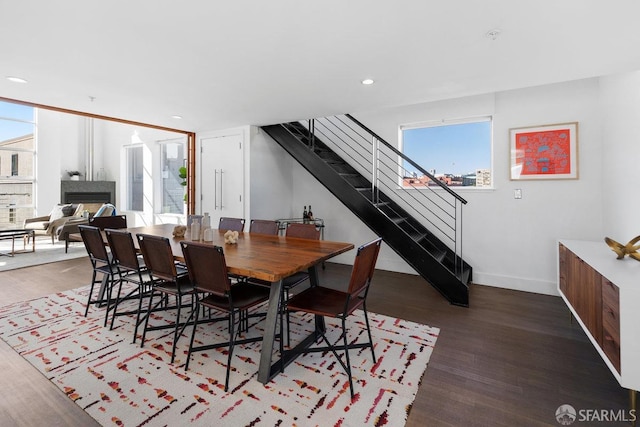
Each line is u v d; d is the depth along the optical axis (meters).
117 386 1.88
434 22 1.84
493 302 3.33
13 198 7.13
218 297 2.17
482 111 3.82
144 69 2.58
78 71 2.61
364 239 4.88
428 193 4.27
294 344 2.42
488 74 2.65
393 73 2.63
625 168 2.73
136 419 1.62
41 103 3.57
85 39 2.06
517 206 3.72
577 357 2.23
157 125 4.77
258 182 4.86
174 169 6.70
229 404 1.74
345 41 2.09
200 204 5.29
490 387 1.90
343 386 1.91
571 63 2.40
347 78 2.77
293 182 5.55
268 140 5.05
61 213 6.47
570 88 3.39
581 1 1.61
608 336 1.80
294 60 2.39
